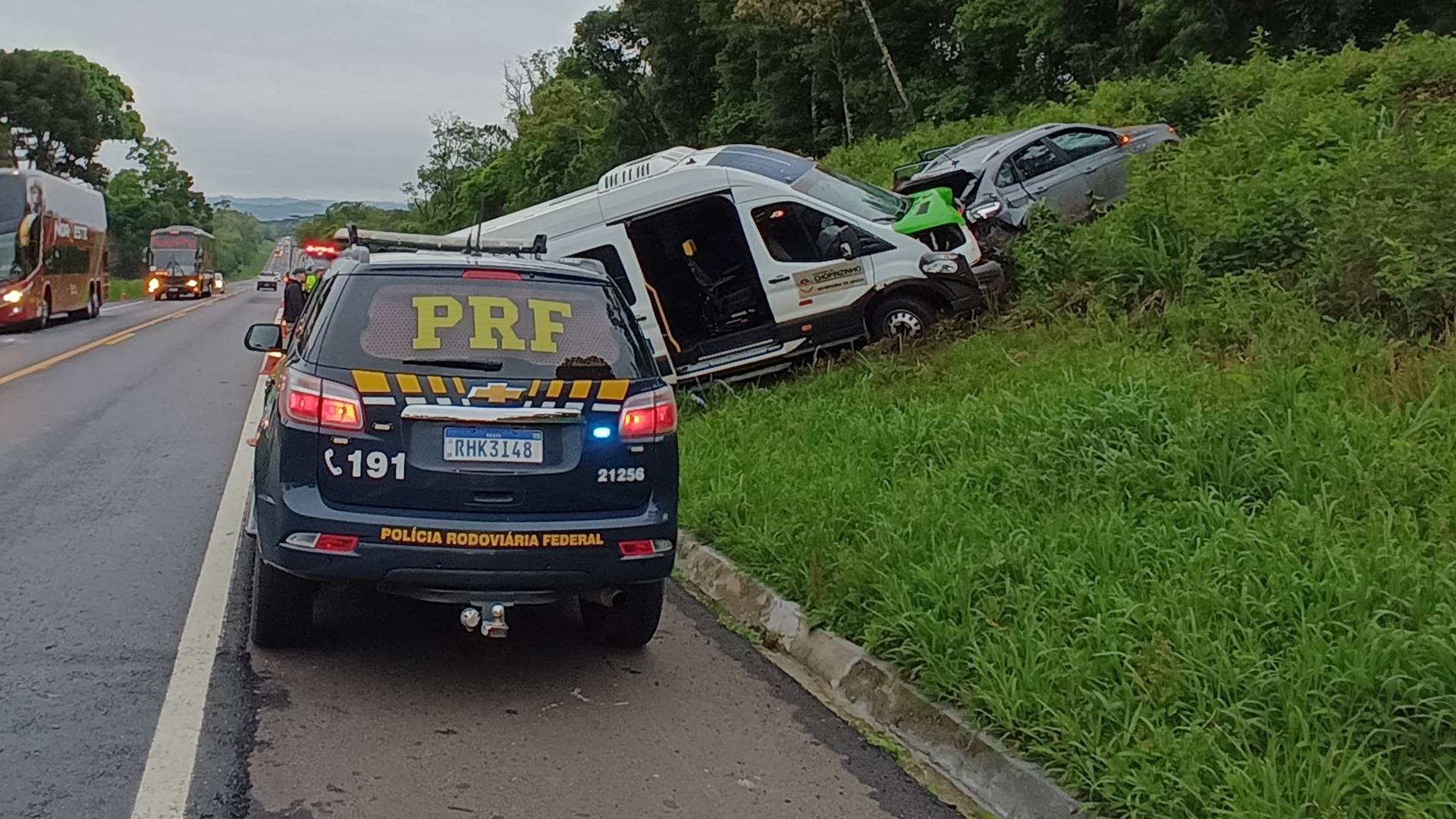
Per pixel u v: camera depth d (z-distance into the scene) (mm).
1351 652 4512
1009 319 11680
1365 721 4258
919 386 10305
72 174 90688
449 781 4594
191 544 7922
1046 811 4375
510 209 76062
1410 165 9828
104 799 4301
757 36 43906
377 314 5457
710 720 5363
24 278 27688
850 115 41688
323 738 4938
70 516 8625
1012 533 6422
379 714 5230
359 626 6465
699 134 54625
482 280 5656
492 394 5309
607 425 5465
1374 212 9086
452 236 8633
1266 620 5031
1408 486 6164
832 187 13461
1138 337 9930
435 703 5410
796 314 12398
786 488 8227
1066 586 5695
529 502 5336
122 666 5637
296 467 5254
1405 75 16141
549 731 5156
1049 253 12055
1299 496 6332
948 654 5340
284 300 12352
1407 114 13625
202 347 23875
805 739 5195
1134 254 11195
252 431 12758
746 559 7387
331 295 5590
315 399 5246
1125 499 6789
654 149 59281
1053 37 32062
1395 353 7949
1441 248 8430
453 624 6598
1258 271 9867
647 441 5551
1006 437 8133
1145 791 4129
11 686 5324
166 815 4191
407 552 5199
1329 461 6438
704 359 12508
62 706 5117
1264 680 4512
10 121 86688
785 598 6742
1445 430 6703
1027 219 13016
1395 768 4090
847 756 5027
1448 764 4020
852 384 11273
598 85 70062
